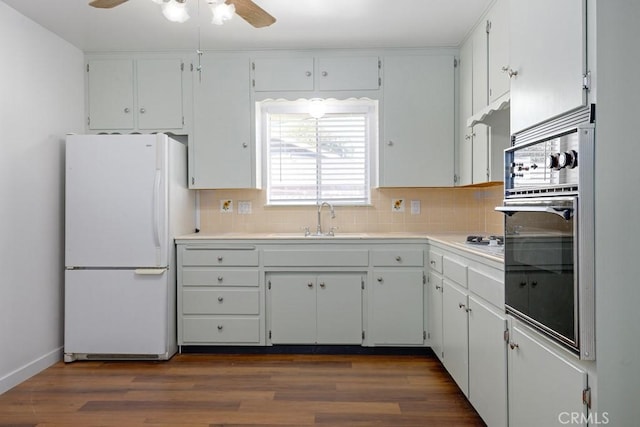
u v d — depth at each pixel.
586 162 1.19
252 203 3.73
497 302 1.83
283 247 3.17
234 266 3.19
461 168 3.37
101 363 3.02
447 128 3.40
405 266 3.14
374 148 3.72
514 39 1.74
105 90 3.43
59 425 2.14
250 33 3.10
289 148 3.75
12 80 2.68
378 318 3.15
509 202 1.69
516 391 1.65
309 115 3.73
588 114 1.22
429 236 3.14
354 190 3.74
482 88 2.86
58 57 3.11
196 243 3.18
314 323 3.17
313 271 3.18
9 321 2.63
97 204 3.01
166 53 3.43
